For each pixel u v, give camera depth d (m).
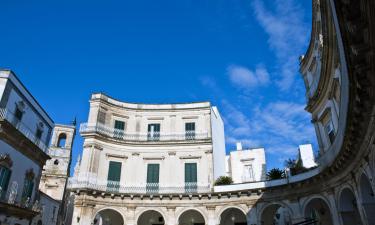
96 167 33.66
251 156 44.06
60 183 48.75
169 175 34.72
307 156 42.09
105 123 36.19
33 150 28.84
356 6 8.51
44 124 32.28
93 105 36.28
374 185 16.08
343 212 23.34
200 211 32.41
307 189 28.52
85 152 33.97
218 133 41.31
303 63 30.06
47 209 39.31
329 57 20.67
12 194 25.12
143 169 35.16
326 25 18.38
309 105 27.84
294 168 32.34
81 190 31.62
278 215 41.38
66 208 52.06
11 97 25.62
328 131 25.58
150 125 37.66
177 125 37.41
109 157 34.97
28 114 28.59
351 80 12.01
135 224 32.06
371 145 15.04
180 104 38.34
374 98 11.96
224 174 41.81
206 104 38.00
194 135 36.62
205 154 35.38
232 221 34.34
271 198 30.75
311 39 26.42
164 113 38.06
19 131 25.58
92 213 31.56
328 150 23.22
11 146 25.31
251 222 30.70
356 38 9.41
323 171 24.98
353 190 21.05
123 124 37.41
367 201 18.81
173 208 32.62
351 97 13.11
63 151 50.91
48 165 49.22
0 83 24.80
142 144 36.16
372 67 10.26
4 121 23.53
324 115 25.64
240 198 31.98
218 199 32.56
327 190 25.81
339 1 8.90
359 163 18.34
